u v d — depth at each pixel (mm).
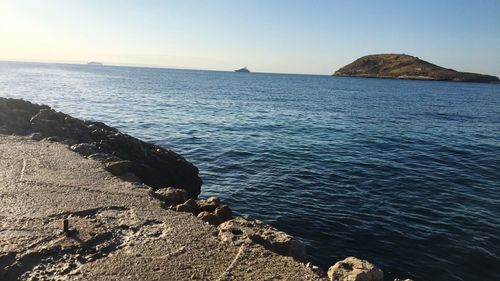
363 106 51094
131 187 7227
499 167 18062
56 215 5754
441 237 10000
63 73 131625
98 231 5305
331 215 11359
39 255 4617
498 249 9422
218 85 97750
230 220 6129
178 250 4977
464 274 8344
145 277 4324
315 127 29484
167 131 24828
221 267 4648
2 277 4180
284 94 71250
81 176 7664
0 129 11617
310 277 4570
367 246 9477
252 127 28141
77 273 4336
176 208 6664
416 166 17781
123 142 12336
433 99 71000
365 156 19578
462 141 25203
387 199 12938
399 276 8250
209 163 17281
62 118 13734
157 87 75500
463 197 13375
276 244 5465
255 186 14047
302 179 15047
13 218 5547
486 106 57750
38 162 8453
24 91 48625
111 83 81562
